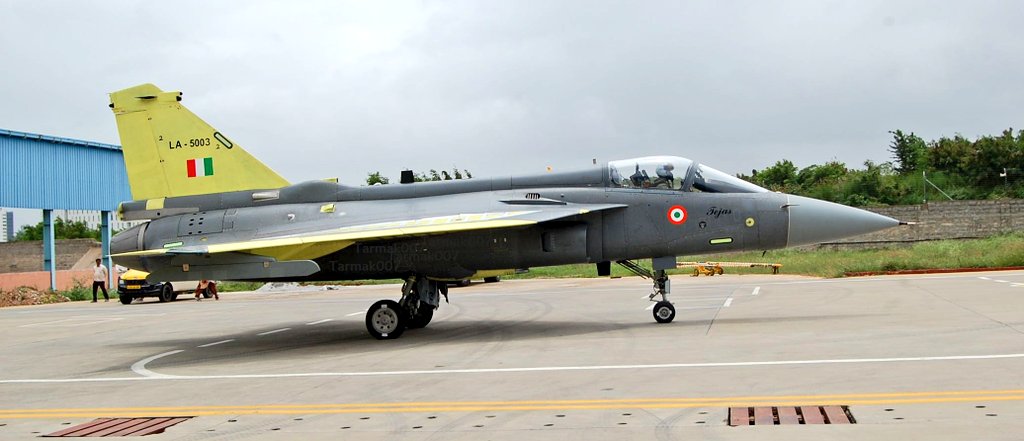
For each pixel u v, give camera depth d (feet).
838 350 34.40
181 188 53.98
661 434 21.21
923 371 28.43
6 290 115.55
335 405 27.40
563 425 22.71
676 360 33.76
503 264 48.91
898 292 64.59
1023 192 161.68
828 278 92.89
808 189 177.17
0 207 115.14
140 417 26.68
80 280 132.57
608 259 49.11
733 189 49.29
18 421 26.86
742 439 20.31
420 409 25.99
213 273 47.62
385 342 47.01
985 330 39.09
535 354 38.04
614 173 49.57
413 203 50.14
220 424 24.93
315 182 52.08
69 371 40.19
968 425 20.54
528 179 50.24
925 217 140.67
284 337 53.16
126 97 54.70
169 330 62.34
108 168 135.54
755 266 111.04
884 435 19.98
